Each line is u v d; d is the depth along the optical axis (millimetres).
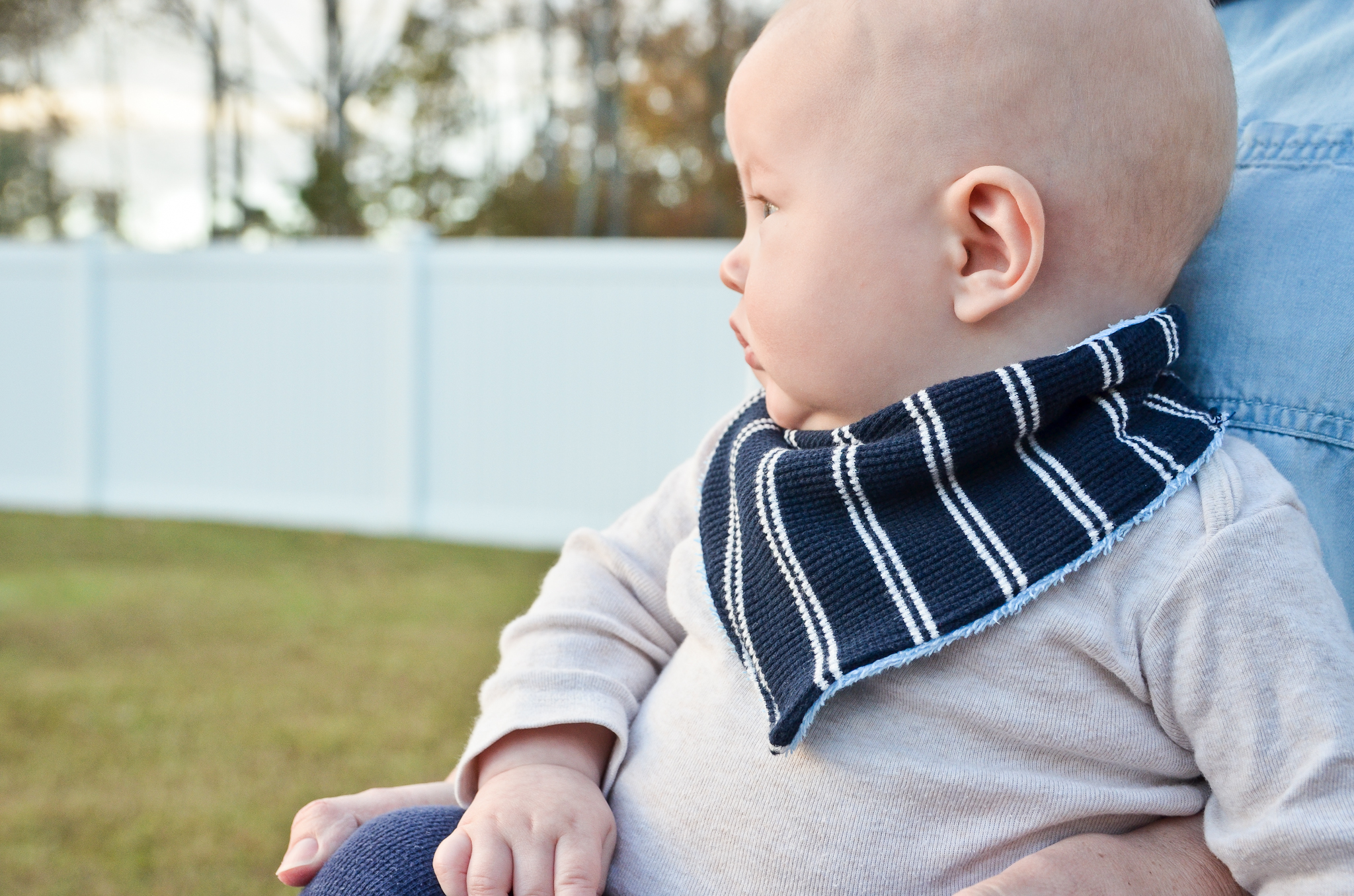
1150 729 821
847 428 901
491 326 8047
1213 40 918
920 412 853
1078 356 844
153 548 7340
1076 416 867
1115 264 900
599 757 999
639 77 17766
